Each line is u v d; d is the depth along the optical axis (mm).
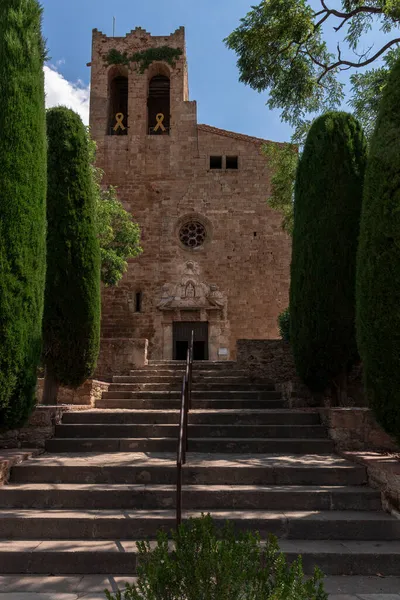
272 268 22906
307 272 9797
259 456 7516
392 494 5777
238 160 24047
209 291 22562
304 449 7840
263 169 23859
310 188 10117
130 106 24891
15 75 7480
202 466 6609
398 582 4633
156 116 26000
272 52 12234
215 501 5953
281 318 15234
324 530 5414
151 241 23344
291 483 6543
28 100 7562
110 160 24281
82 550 4871
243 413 8852
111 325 22516
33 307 7191
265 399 11195
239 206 23562
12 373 6785
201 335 22578
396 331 6098
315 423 8742
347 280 9539
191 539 3232
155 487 6188
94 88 25234
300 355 9805
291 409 10023
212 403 10734
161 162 24172
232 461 7055
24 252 7078
